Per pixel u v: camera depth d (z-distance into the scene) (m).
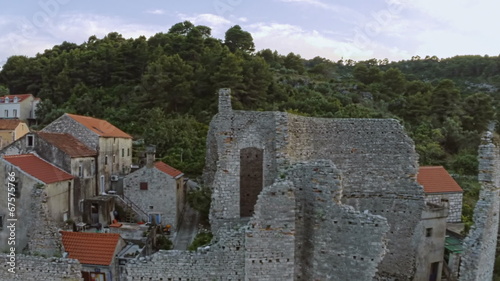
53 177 27.36
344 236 16.58
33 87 86.69
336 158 22.67
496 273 23.14
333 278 16.70
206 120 62.12
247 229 16.22
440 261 24.94
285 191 16.34
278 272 16.33
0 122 59.56
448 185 34.06
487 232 19.52
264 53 114.94
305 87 79.81
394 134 23.14
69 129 36.22
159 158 50.16
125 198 34.28
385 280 23.39
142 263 17.31
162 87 66.94
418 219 22.67
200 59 81.38
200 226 31.58
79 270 18.78
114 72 83.38
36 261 18.75
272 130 20.73
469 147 61.59
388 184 23.02
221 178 20.59
